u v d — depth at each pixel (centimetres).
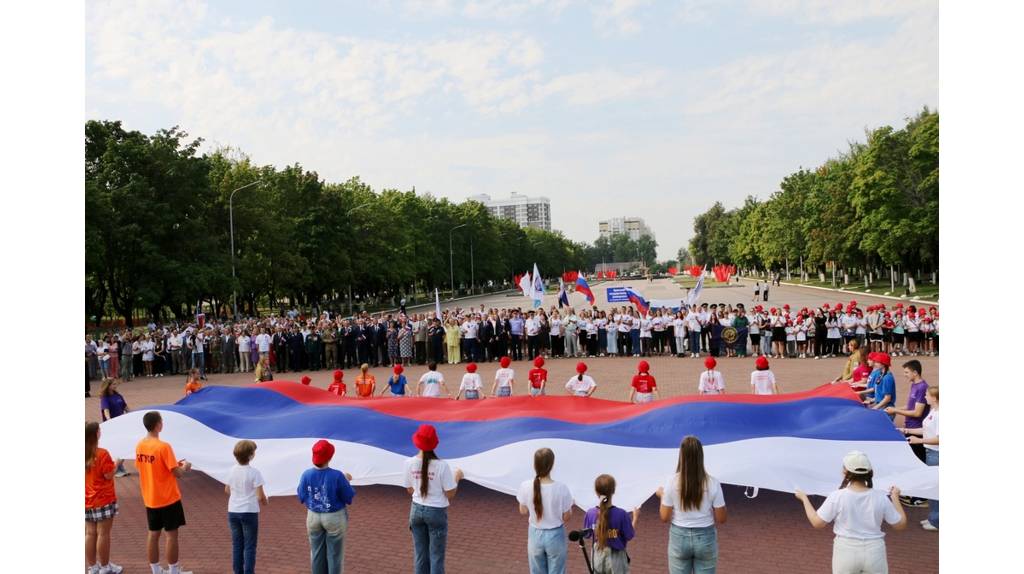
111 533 1031
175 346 2997
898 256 5147
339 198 6425
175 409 1371
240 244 5238
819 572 818
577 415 1359
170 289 4438
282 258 5478
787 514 1031
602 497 661
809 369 2439
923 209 4881
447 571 849
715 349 2853
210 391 1580
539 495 680
